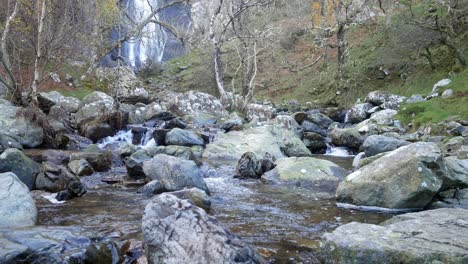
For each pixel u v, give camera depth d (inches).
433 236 182.7
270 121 684.7
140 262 179.3
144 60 1541.6
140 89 876.6
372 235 185.3
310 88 1262.3
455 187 295.1
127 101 856.3
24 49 669.3
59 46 608.4
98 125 590.6
